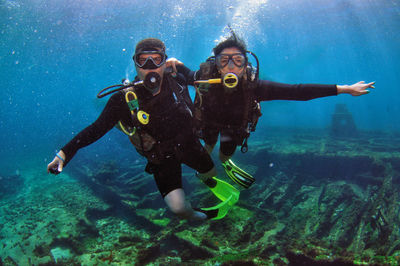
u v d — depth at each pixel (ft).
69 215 30.17
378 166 33.01
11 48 91.71
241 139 8.18
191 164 7.77
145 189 32.35
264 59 175.11
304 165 37.88
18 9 58.65
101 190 34.94
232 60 6.86
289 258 16.63
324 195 30.91
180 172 7.48
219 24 84.69
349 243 22.11
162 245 21.53
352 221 23.75
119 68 161.68
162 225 24.70
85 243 24.31
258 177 36.65
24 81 178.19
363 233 21.97
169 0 58.80
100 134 6.51
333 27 88.43
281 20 79.61
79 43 93.66
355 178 33.94
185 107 7.25
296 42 117.80
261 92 7.46
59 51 103.19
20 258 22.62
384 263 12.28
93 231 25.79
